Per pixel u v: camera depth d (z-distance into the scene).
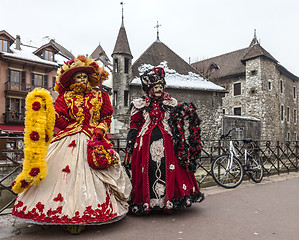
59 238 2.47
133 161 3.25
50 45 26.88
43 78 26.19
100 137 2.83
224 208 3.51
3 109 24.19
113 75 19.38
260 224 2.90
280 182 5.51
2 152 5.70
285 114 32.44
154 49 22.84
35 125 2.37
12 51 25.31
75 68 2.90
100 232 2.62
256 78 27.78
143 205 3.02
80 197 2.44
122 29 20.27
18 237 2.49
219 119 21.64
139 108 3.30
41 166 2.37
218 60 34.59
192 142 3.23
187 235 2.57
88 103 2.92
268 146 6.65
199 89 20.69
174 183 3.09
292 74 34.12
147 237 2.51
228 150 5.54
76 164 2.60
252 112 27.89
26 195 2.48
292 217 3.15
